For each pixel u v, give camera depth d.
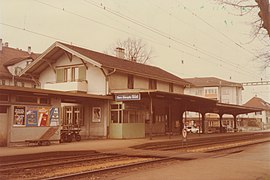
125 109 26.98
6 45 44.97
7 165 12.95
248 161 13.39
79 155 16.95
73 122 28.98
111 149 19.11
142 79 32.47
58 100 22.77
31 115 20.66
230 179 9.09
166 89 36.53
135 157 16.95
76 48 29.70
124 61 34.69
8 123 19.52
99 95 25.77
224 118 71.81
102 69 27.72
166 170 10.84
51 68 31.31
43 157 15.78
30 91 19.50
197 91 76.25
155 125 33.59
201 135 36.81
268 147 22.75
